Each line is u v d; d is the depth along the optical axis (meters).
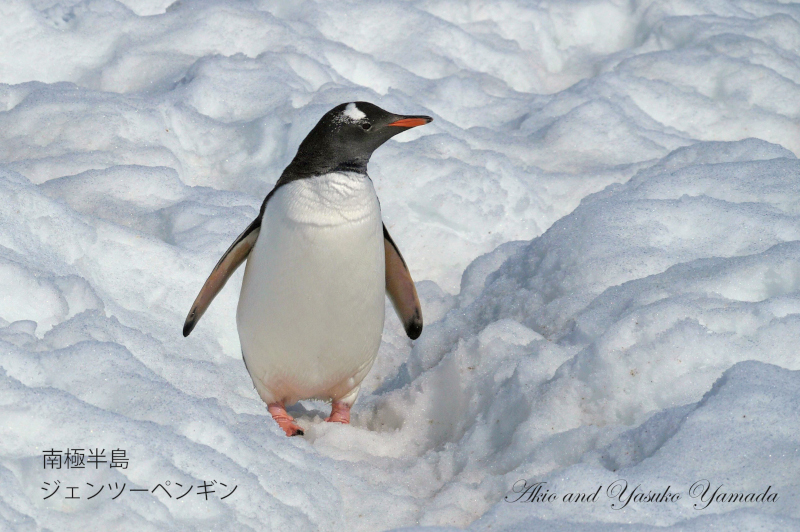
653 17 24.25
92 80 19.39
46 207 11.64
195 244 13.01
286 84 18.56
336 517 8.12
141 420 7.71
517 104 20.53
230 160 16.97
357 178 9.38
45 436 7.26
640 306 10.27
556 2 24.98
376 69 20.61
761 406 7.86
